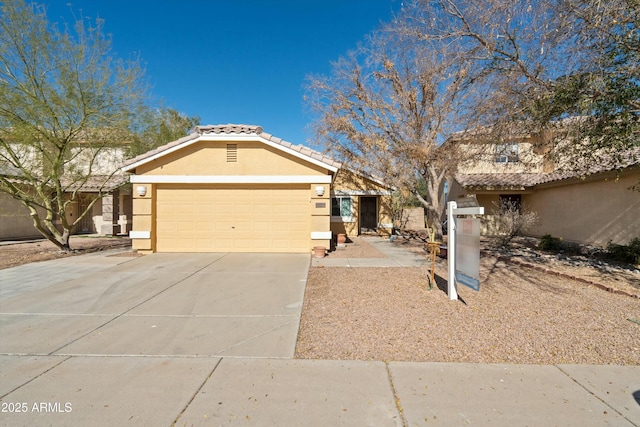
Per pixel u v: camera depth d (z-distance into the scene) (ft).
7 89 35.06
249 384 11.67
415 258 37.50
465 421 9.72
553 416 9.96
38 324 17.33
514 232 45.80
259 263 33.76
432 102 43.88
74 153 42.09
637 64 21.89
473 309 19.40
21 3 34.65
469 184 57.31
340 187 64.39
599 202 43.06
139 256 37.86
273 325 17.26
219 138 39.09
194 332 16.39
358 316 18.35
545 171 58.85
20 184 44.96
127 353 14.07
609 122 24.54
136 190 39.32
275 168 39.96
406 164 45.19
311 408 10.33
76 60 37.70
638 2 20.12
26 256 39.09
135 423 9.62
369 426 9.52
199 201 40.22
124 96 41.14
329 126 49.37
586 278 26.53
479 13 28.94
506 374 12.35
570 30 23.90
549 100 25.71
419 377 12.11
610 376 12.23
